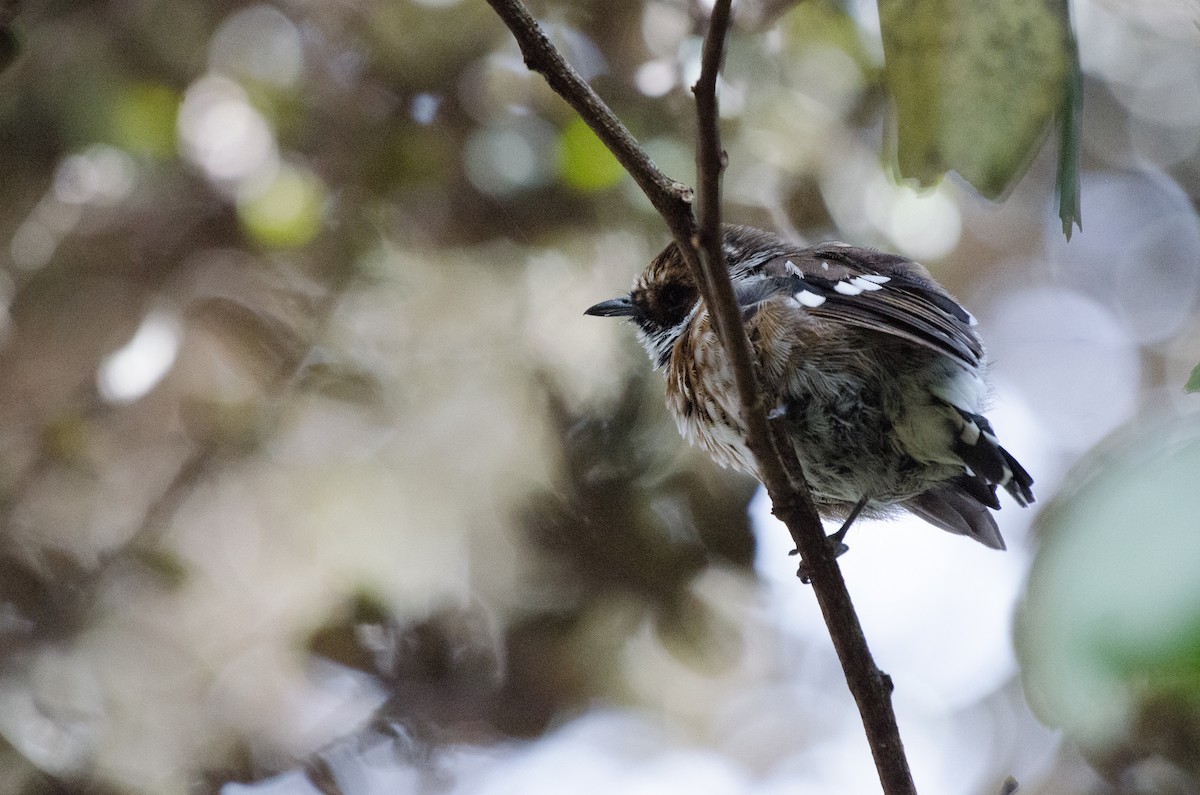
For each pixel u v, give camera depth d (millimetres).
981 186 4477
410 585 12555
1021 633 2227
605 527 12375
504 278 12680
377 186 13078
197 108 13773
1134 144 16344
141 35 13633
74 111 13539
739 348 5441
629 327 12336
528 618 12719
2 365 13062
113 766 11680
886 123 4684
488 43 12789
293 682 12633
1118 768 9266
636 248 12609
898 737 5840
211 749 12156
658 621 12648
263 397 12938
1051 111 4340
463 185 12930
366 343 12914
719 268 5164
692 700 13656
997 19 4305
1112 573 2051
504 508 12508
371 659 12828
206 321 13234
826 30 11953
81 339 13289
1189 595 1974
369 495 12578
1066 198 4055
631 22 12266
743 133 12422
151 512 12703
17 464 12742
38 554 12438
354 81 13250
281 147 13484
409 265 12969
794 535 5938
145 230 13594
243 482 12805
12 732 11469
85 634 12156
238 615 12547
